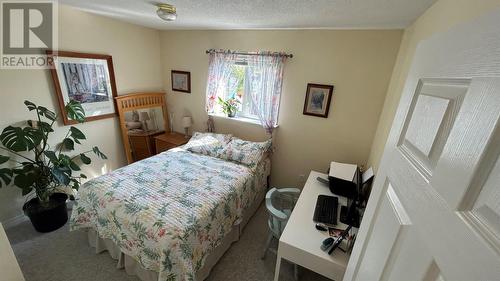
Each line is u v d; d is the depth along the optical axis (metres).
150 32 3.30
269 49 2.71
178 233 1.46
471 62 0.43
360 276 0.88
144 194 1.84
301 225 1.59
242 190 2.19
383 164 0.87
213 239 1.77
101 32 2.70
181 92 3.55
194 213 1.65
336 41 2.35
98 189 1.86
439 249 0.42
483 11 0.81
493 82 0.37
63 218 2.31
